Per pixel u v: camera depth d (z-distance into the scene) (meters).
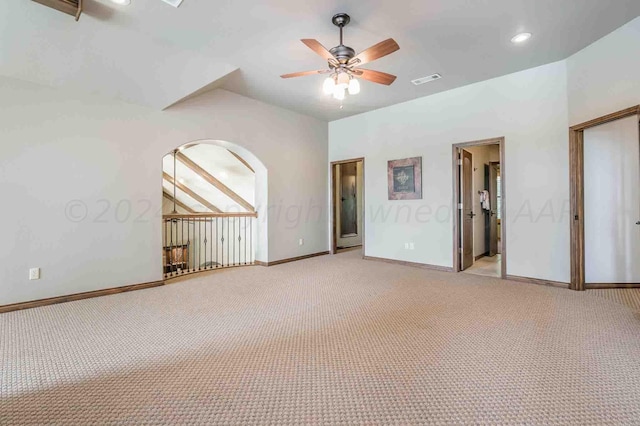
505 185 4.43
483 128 4.60
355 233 8.52
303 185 6.25
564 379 1.91
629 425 1.52
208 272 5.04
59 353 2.27
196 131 4.59
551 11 2.89
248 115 5.25
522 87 4.24
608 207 3.88
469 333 2.59
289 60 3.87
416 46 3.52
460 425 1.53
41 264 3.36
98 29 3.08
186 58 3.70
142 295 3.77
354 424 1.54
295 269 5.24
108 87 3.68
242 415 1.61
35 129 3.31
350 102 5.50
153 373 2.01
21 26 2.82
